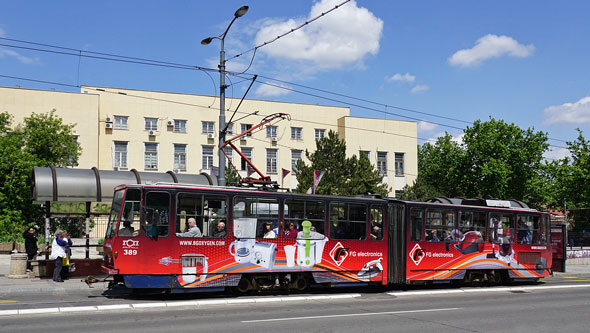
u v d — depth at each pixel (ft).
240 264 49.08
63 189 58.80
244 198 49.96
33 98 135.64
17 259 59.77
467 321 38.75
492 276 66.59
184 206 47.37
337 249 54.44
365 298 51.67
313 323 36.27
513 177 182.50
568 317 41.75
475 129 189.98
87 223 61.98
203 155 157.58
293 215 52.31
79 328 32.73
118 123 149.07
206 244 47.80
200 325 34.63
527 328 36.29
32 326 33.22
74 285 54.29
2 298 46.78
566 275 88.38
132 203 46.16
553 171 184.65
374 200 57.47
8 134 123.44
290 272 52.31
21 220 110.93
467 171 188.96
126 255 45.24
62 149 126.93
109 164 147.13
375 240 57.00
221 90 68.64
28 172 114.11
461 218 63.72
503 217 67.67
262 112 165.37
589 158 177.68
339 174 108.99
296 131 170.19
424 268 59.93
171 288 46.21
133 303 43.68
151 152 151.94
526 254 69.26
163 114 153.79
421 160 277.03
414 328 35.32
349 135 170.81
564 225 93.09
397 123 178.91
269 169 164.66
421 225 60.34
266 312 41.01
